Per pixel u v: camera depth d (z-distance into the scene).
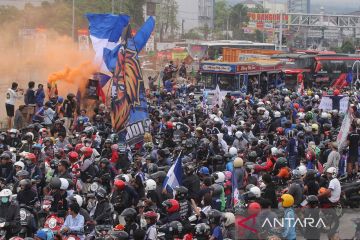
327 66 67.00
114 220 16.92
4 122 34.28
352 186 20.02
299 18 129.00
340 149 25.23
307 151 24.98
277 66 57.66
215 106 34.88
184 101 39.81
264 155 23.64
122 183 17.39
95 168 19.58
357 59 68.69
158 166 20.66
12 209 16.19
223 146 24.56
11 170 19.83
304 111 36.47
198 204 17.75
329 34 144.38
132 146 23.95
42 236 14.93
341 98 38.19
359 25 126.31
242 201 17.17
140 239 14.54
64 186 17.03
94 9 77.88
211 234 14.69
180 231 14.73
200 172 18.94
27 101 31.33
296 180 19.23
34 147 20.27
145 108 24.34
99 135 25.30
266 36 155.00
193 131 29.42
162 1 130.00
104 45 32.44
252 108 35.56
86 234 15.97
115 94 23.84
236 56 67.81
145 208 16.06
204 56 75.62
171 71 50.28
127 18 30.81
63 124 26.30
